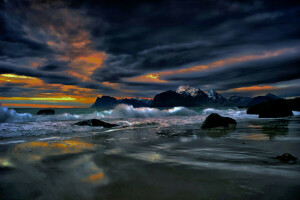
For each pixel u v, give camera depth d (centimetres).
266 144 426
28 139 556
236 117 1638
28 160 300
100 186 189
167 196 162
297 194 158
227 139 520
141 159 303
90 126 935
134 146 432
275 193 161
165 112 2012
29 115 1448
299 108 3022
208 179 202
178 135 628
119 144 461
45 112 2073
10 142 498
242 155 322
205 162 278
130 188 182
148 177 213
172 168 248
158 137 585
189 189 176
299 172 222
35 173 233
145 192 172
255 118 1491
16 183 199
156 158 309
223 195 160
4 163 281
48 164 275
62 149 397
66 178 214
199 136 596
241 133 646
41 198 163
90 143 479
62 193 173
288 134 586
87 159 305
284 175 211
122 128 882
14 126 902
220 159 296
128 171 238
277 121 1138
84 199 159
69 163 281
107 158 311
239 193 163
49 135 649
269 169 235
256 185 182
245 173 221
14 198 163
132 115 1800
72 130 787
